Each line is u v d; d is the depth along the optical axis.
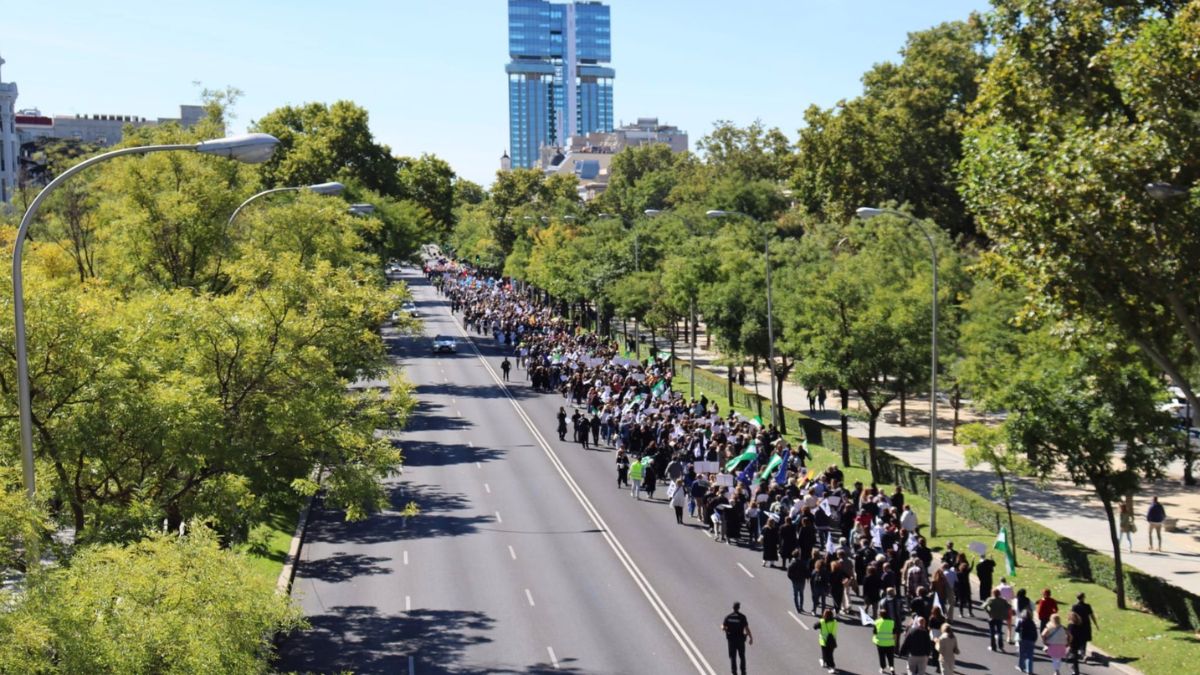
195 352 24.00
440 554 32.38
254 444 24.36
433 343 85.00
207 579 13.91
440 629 25.69
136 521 19.45
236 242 38.59
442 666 23.19
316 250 41.94
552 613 26.92
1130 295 23.38
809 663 23.53
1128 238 21.84
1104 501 27.47
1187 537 34.00
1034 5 25.89
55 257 39.12
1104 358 26.83
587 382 60.25
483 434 52.88
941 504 38.16
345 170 88.12
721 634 25.45
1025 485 41.59
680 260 61.47
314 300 25.92
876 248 53.09
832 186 78.50
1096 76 25.58
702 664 23.45
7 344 19.25
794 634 25.50
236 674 13.50
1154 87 21.81
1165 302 22.83
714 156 118.38
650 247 80.62
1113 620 26.33
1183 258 21.97
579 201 165.00
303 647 24.41
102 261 39.38
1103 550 32.62
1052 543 31.23
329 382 25.53
